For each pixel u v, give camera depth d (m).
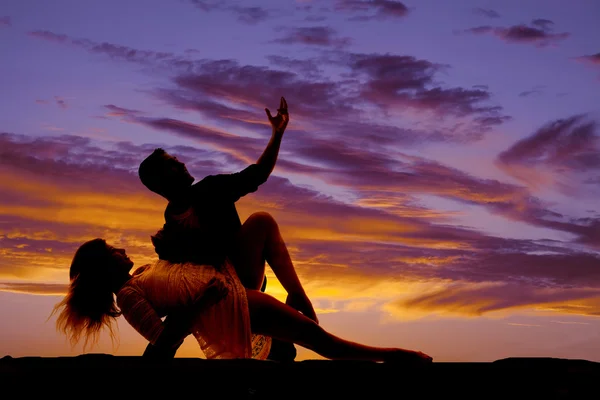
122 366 2.45
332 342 3.20
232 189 3.43
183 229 3.34
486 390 2.48
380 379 2.48
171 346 3.02
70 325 3.30
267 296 3.25
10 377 2.39
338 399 2.46
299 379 2.47
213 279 3.17
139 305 3.15
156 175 3.37
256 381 2.46
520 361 2.66
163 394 2.42
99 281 3.28
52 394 2.39
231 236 3.42
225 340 3.15
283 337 3.24
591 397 2.46
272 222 3.52
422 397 2.48
